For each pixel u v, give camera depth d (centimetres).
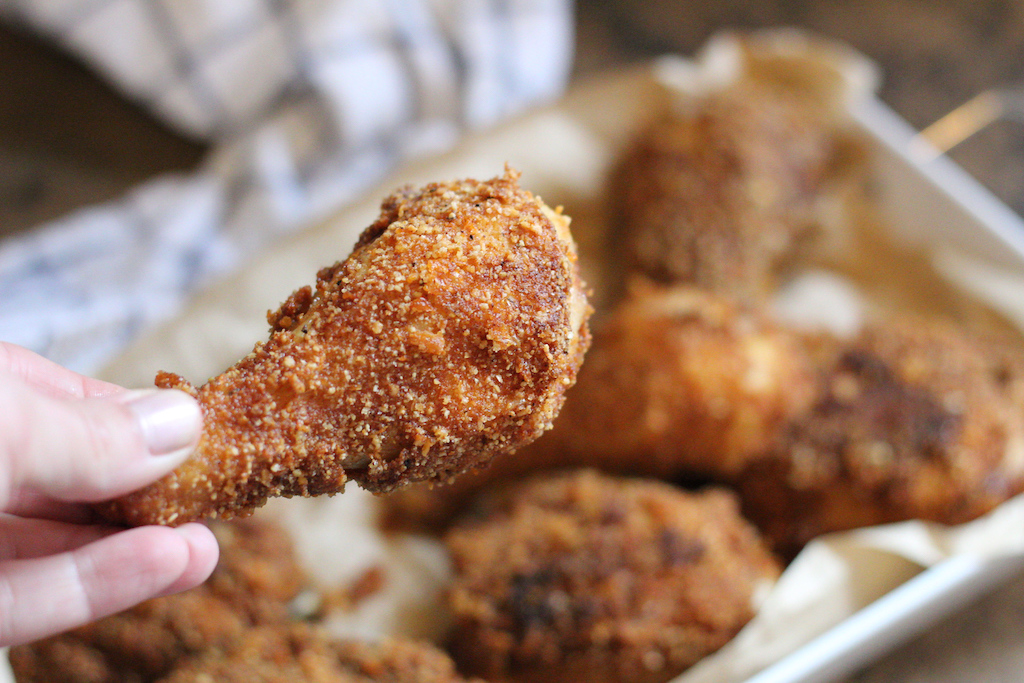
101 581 27
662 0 69
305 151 59
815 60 56
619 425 44
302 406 27
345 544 46
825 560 43
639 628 39
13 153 60
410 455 28
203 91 59
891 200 55
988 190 61
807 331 50
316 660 39
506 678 40
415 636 44
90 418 26
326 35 59
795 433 45
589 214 55
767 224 50
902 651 47
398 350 27
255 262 50
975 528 43
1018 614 48
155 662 40
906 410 44
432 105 61
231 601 41
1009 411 45
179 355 48
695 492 47
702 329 44
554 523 42
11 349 32
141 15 58
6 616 27
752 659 40
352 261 29
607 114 57
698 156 51
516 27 62
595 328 51
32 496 30
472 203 29
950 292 53
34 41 62
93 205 60
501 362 28
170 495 27
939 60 66
